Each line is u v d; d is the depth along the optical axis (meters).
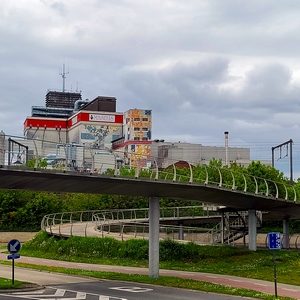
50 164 34.97
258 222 59.03
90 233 58.84
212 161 92.25
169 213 67.19
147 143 146.12
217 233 59.59
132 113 147.00
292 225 86.06
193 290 29.86
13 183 29.66
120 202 87.31
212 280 35.19
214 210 58.97
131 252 50.50
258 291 29.31
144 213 70.06
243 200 48.78
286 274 39.41
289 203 51.88
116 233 59.34
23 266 45.06
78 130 155.62
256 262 46.25
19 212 88.62
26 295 26.70
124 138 150.62
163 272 40.97
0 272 40.81
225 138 124.12
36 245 60.97
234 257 49.28
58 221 72.00
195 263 47.25
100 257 51.53
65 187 32.06
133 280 34.00
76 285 31.89
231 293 28.17
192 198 43.25
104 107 162.88
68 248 55.00
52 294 27.22
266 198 48.28
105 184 32.41
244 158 152.00
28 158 35.19
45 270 41.75
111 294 27.50
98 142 155.38
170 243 50.66
